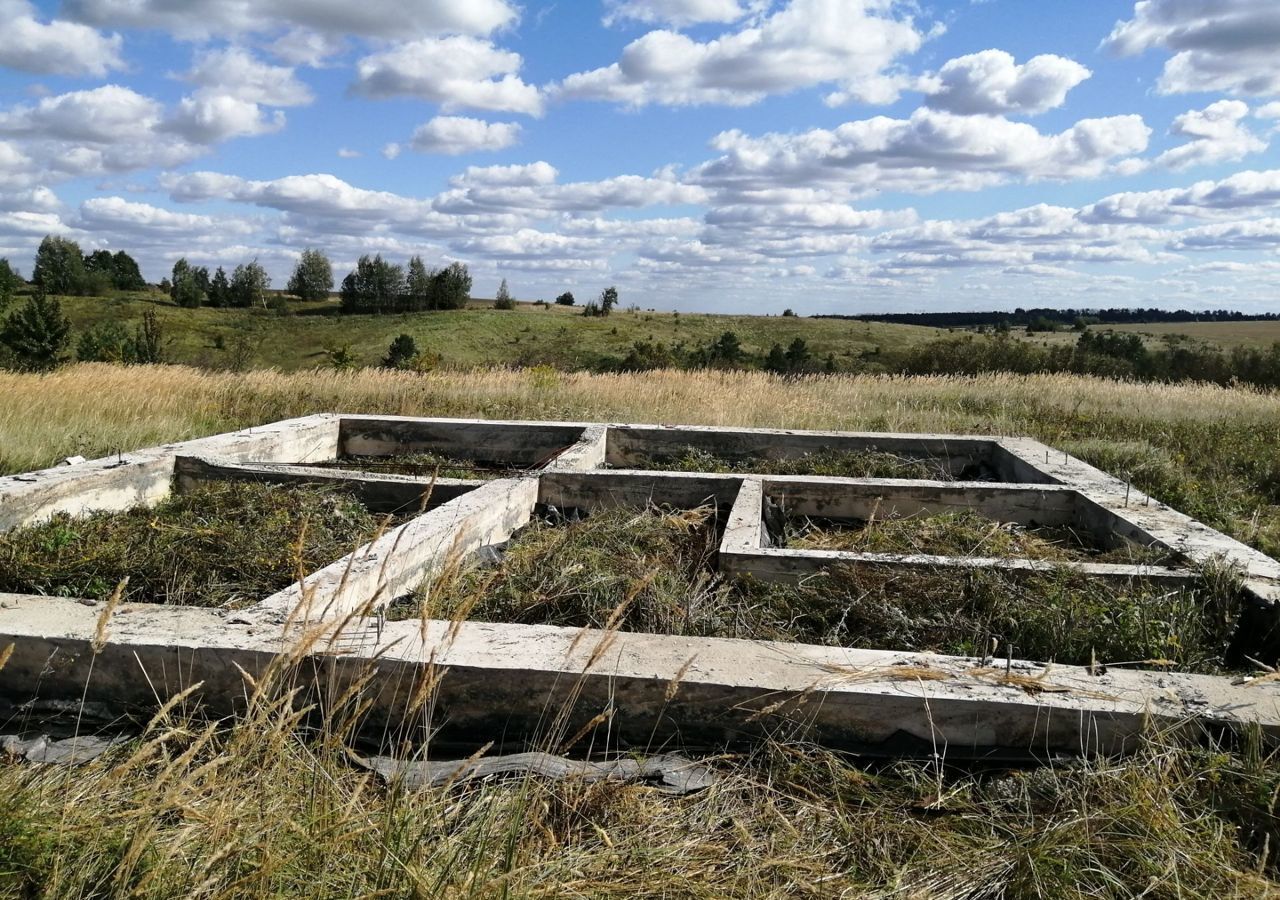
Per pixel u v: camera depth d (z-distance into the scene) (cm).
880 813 260
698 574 447
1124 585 420
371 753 292
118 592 219
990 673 304
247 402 1241
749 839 247
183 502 559
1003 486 616
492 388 1378
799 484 630
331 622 267
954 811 261
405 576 433
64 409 1029
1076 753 285
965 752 287
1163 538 484
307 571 435
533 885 209
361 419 888
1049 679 303
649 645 323
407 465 779
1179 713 280
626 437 871
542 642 322
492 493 565
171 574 428
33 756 282
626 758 284
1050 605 392
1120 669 315
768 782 275
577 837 244
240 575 434
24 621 330
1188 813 252
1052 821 251
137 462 622
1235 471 875
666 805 262
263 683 241
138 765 256
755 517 524
